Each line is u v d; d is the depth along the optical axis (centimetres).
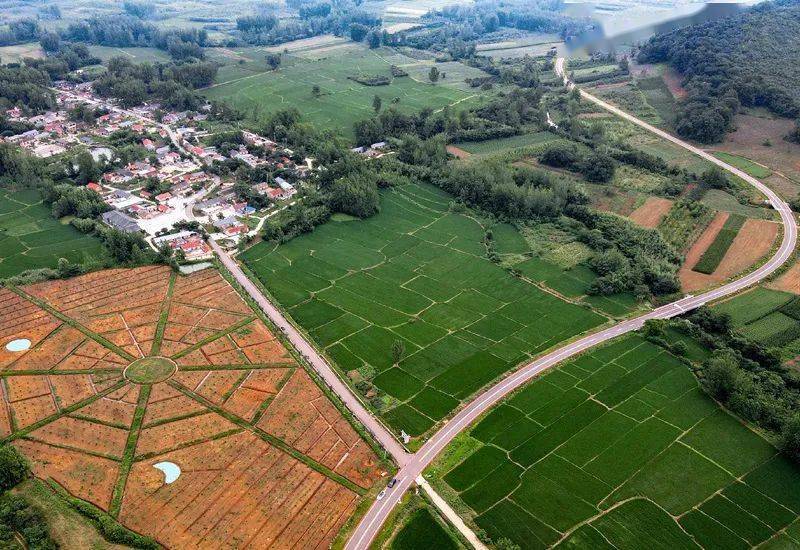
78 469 12888
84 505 12044
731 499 12500
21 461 12594
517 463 13275
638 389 15375
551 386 15450
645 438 13900
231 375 15575
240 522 11912
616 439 13862
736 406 14512
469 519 12056
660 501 12450
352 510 12206
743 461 13350
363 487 12700
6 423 13950
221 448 13488
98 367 15725
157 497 12362
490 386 15462
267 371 15762
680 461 13325
